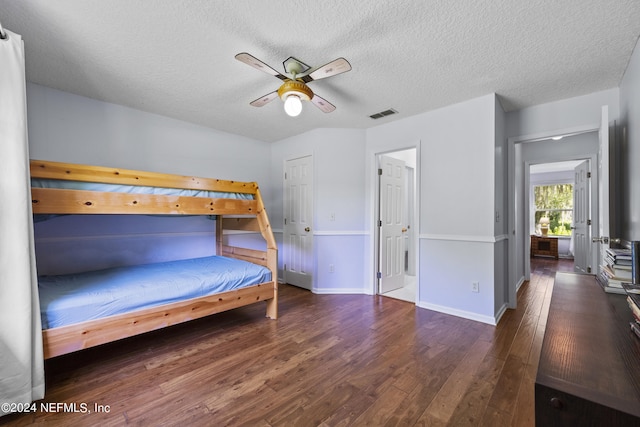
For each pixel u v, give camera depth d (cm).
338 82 244
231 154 397
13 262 142
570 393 59
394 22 167
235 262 301
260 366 193
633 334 90
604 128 191
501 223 300
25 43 190
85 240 280
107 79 243
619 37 180
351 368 190
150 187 224
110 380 177
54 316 163
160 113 323
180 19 167
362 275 381
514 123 309
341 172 378
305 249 397
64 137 268
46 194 178
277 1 152
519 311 306
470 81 242
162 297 206
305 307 319
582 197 428
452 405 154
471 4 152
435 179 307
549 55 201
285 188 427
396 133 344
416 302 323
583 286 154
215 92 268
